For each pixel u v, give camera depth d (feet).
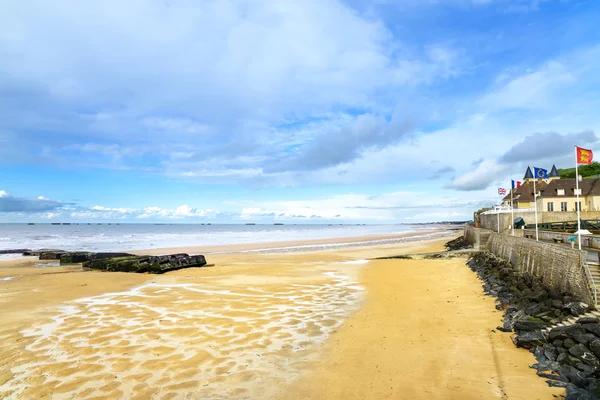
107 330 41.73
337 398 26.40
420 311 49.73
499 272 67.41
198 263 102.94
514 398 25.52
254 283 72.90
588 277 38.22
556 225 123.13
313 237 269.85
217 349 35.91
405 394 26.78
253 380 29.22
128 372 30.58
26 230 402.93
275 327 43.09
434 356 33.73
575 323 32.81
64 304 54.44
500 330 40.06
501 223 146.51
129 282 75.61
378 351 35.35
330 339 38.93
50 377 29.60
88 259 117.39
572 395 24.67
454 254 113.09
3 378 29.48
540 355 31.94
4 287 69.10
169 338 39.04
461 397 26.04
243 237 269.85
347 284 71.31
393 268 92.48
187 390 27.50
